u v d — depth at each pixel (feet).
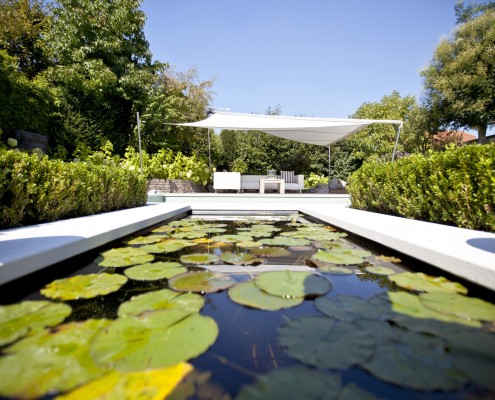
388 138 34.99
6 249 3.71
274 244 5.97
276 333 2.34
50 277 3.84
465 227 6.39
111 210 10.04
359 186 11.41
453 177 6.54
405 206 8.51
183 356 1.97
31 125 16.87
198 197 16.61
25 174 6.14
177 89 27.78
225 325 2.50
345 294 3.21
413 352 2.01
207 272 4.06
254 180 24.61
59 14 21.74
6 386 1.62
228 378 1.76
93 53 21.65
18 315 2.61
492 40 25.99
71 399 1.53
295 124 18.62
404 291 3.32
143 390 1.63
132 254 5.05
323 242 6.30
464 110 26.63
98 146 21.52
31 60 22.00
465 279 3.39
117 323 2.46
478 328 2.37
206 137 31.58
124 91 22.26
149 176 19.17
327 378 1.75
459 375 1.76
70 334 2.25
